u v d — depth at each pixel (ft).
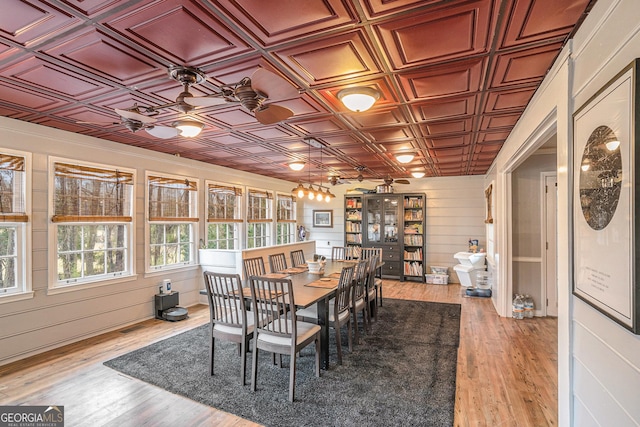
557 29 5.75
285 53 6.55
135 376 9.68
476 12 5.28
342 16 5.38
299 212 29.84
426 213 25.30
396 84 7.98
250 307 11.14
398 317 15.76
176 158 16.80
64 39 6.04
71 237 12.55
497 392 8.89
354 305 12.25
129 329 13.89
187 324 14.58
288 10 5.22
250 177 22.59
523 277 16.07
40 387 9.07
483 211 24.17
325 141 13.65
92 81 7.85
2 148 10.46
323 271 14.19
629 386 4.30
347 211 27.86
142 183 15.15
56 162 11.87
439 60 6.81
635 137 3.90
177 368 10.18
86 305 12.80
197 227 18.13
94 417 7.73
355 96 8.05
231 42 6.15
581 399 5.89
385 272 25.61
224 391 8.86
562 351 6.62
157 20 5.47
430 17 5.41
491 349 11.79
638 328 3.95
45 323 11.52
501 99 8.98
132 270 14.61
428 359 10.93
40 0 4.92
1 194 10.50
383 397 8.59
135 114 7.92
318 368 9.62
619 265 4.33
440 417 7.73
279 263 16.42
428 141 13.65
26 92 8.50
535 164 15.84
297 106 9.48
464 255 21.61
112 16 5.36
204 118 10.57
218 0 4.96
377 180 26.78
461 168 20.86
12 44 6.18
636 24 4.04
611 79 4.46
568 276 6.23
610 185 4.55
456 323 14.79
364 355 11.27
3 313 10.47
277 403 8.30
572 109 6.03
